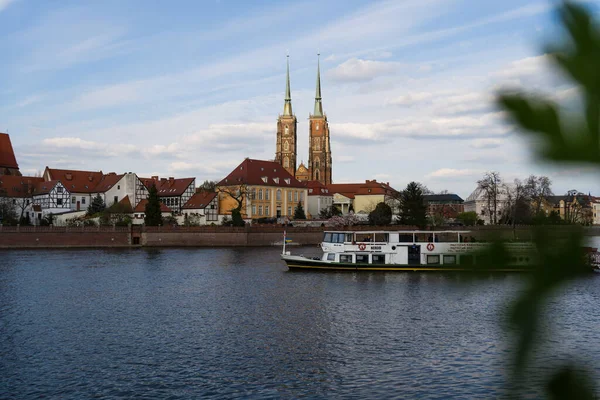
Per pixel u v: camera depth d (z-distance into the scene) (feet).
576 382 10.25
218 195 548.31
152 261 305.32
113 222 451.94
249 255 349.61
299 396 92.27
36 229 403.34
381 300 176.45
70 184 558.15
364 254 252.62
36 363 109.81
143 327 140.36
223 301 176.86
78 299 180.55
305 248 421.18
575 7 7.82
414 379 99.50
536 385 10.55
